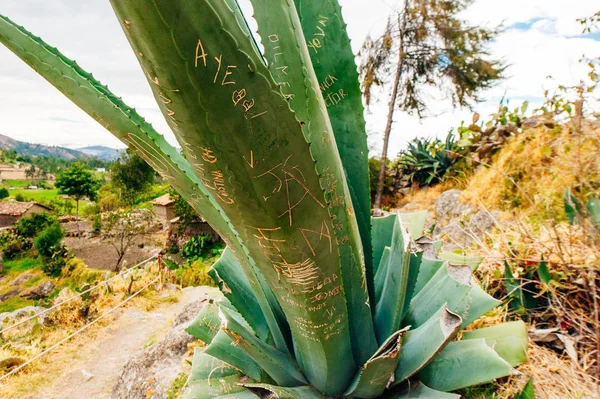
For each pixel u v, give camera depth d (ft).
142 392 7.59
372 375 3.57
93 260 70.64
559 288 5.96
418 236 5.72
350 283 3.97
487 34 38.14
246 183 2.55
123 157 89.04
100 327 21.01
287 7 3.49
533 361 5.00
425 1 38.37
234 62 2.08
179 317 9.64
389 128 40.14
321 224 2.90
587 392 4.47
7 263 85.56
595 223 6.12
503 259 6.24
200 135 2.34
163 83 2.12
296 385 4.31
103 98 3.10
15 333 22.04
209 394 4.67
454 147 29.66
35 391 15.76
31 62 2.96
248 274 4.19
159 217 79.00
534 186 12.07
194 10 1.88
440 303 4.66
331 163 3.70
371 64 42.29
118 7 1.89
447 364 4.14
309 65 3.64
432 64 40.93
